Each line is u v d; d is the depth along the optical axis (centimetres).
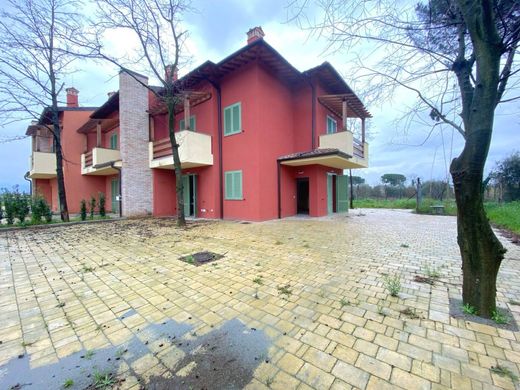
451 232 745
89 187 1612
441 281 347
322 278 365
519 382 166
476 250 248
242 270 406
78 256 504
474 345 205
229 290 329
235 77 1070
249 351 205
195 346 213
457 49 289
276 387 167
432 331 227
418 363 186
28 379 177
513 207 1248
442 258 463
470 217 247
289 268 413
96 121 1459
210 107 1130
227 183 1119
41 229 877
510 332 223
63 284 356
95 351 209
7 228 842
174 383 172
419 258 465
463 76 265
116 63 882
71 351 209
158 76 895
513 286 328
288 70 1080
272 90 1086
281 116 1150
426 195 1891
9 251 550
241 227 865
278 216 1113
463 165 244
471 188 240
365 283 344
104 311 278
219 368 186
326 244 587
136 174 1234
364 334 225
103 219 1093
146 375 181
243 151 1051
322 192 1204
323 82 1242
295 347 209
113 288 341
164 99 941
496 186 1727
